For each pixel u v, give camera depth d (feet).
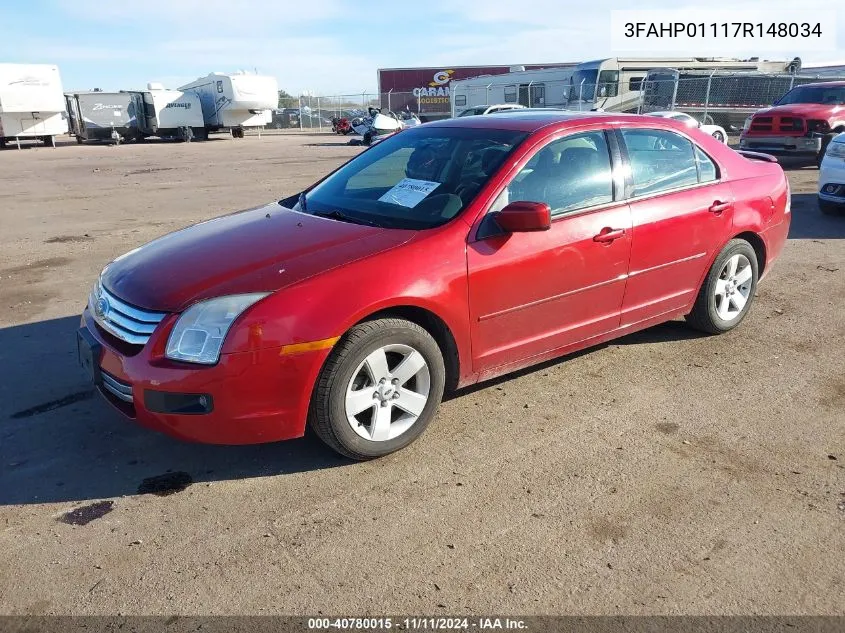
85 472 11.14
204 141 120.67
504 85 102.83
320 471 11.13
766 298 19.92
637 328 14.99
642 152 14.42
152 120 116.57
